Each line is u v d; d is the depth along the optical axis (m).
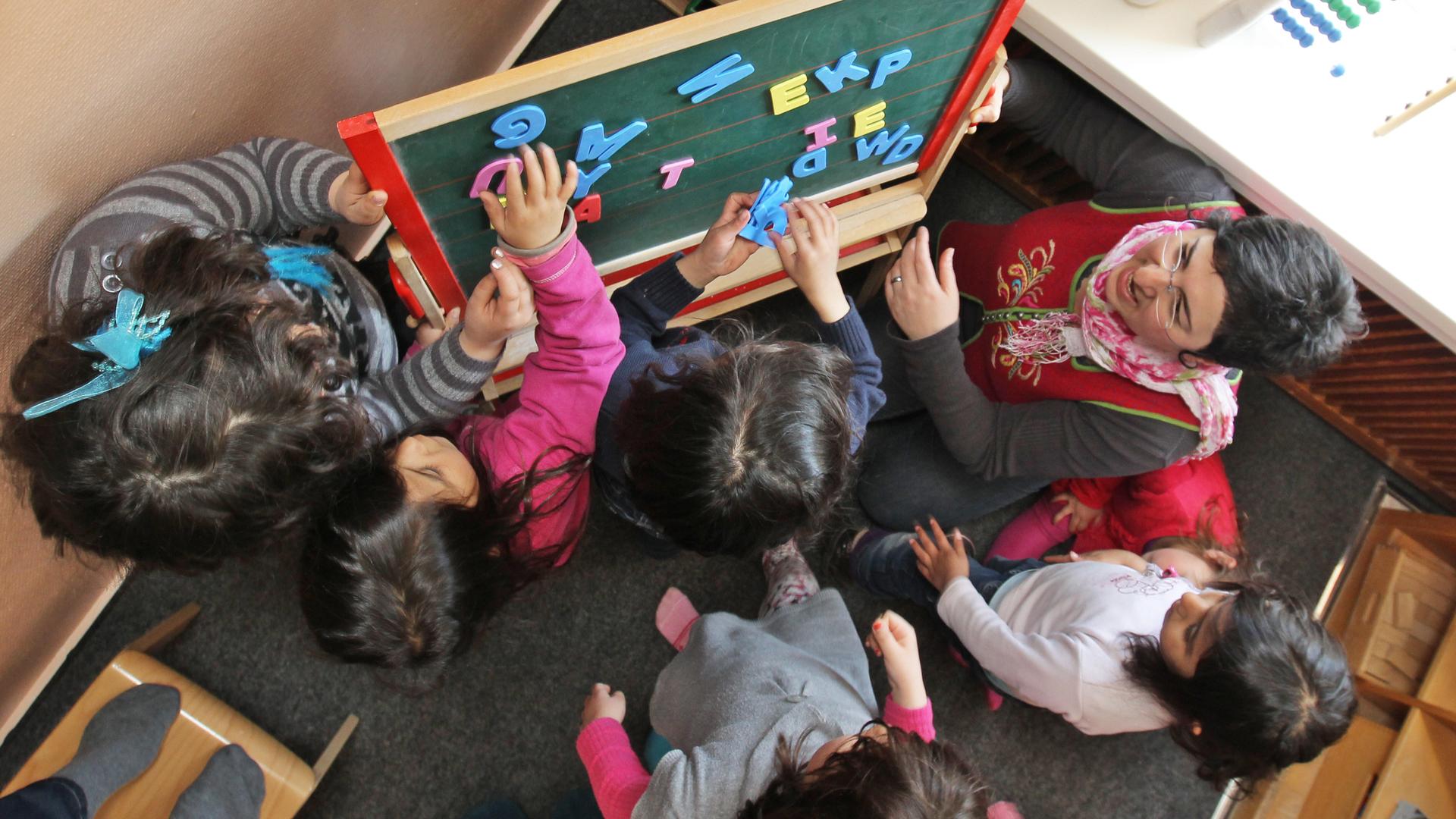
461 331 0.85
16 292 0.77
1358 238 0.96
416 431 0.87
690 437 0.71
